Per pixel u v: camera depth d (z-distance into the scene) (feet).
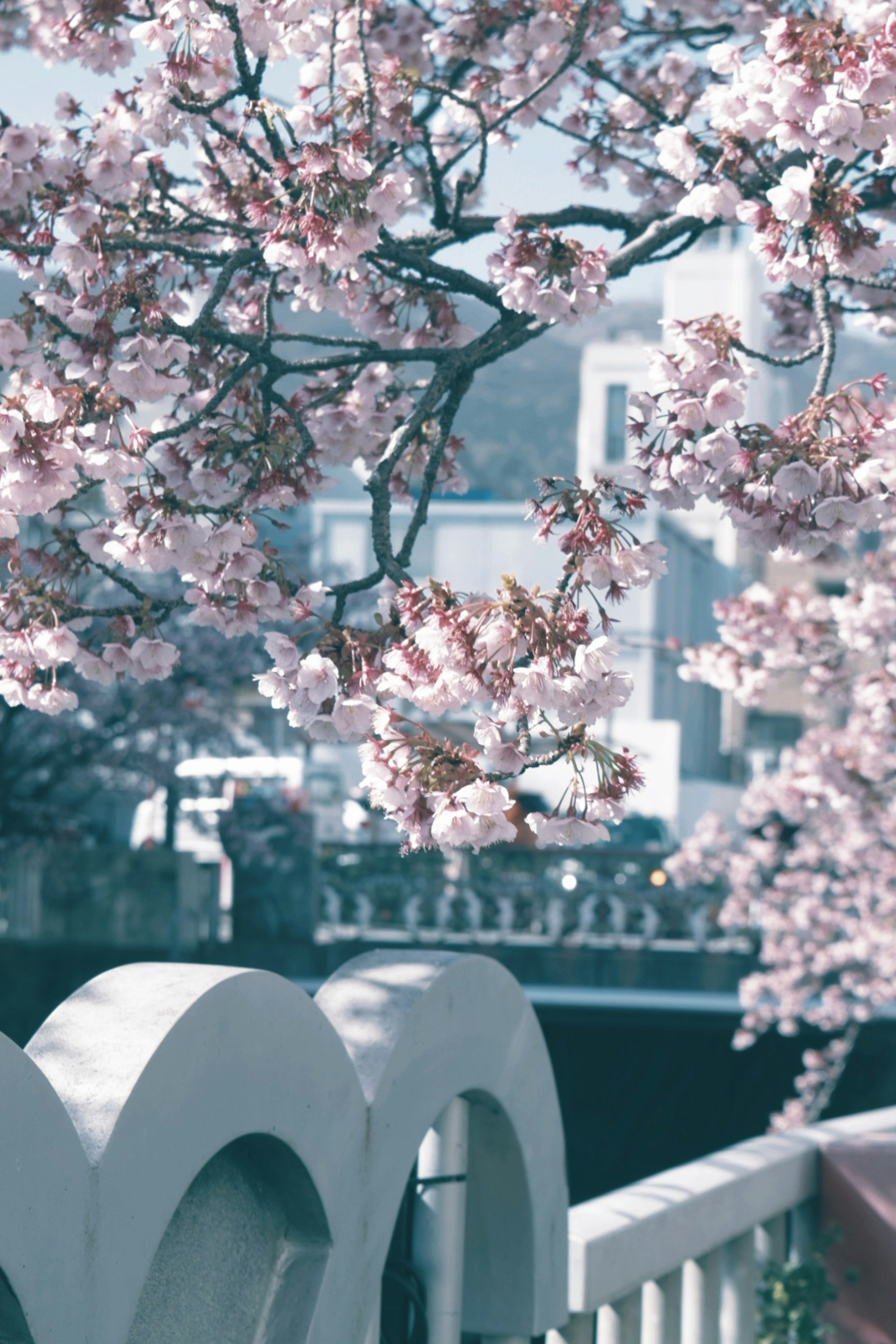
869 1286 13.26
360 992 7.88
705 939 57.16
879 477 8.71
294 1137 6.59
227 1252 6.63
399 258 11.29
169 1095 5.60
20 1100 4.82
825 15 14.47
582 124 16.66
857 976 49.44
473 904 58.54
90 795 58.44
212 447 10.39
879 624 27.27
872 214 13.66
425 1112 7.84
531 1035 9.16
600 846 67.67
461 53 15.35
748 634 31.48
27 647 9.53
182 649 55.26
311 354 14.79
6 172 11.00
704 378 8.98
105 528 10.27
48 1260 4.95
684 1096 52.31
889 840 47.96
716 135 10.41
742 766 131.13
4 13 16.20
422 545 119.03
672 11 17.44
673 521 112.68
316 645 8.69
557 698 7.34
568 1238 9.54
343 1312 7.08
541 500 8.18
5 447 8.77
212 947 58.13
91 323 10.08
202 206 13.26
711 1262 11.52
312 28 11.02
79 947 56.08
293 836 58.65
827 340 9.49
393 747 7.61
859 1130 14.20
